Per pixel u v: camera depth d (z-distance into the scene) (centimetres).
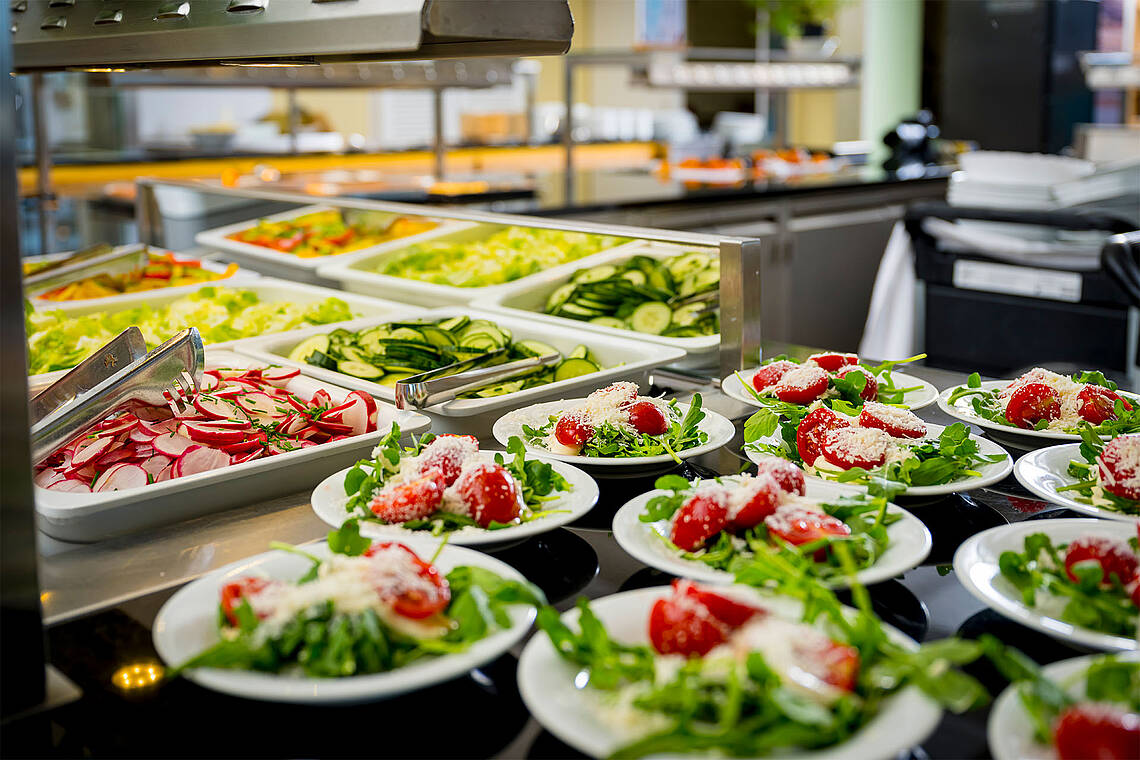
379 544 77
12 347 64
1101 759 52
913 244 293
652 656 62
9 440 65
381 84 358
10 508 65
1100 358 256
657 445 107
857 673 59
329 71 260
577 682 62
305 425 117
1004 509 97
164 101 633
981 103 559
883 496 88
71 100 466
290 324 172
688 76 435
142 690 70
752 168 455
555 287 191
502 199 360
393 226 240
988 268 275
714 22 698
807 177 443
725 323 141
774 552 78
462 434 122
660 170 443
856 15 657
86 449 107
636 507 90
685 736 53
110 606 82
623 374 133
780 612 67
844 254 420
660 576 85
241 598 69
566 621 68
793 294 404
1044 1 524
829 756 54
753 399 127
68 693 70
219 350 150
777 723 55
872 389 123
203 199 267
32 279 204
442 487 90
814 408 108
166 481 97
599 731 57
